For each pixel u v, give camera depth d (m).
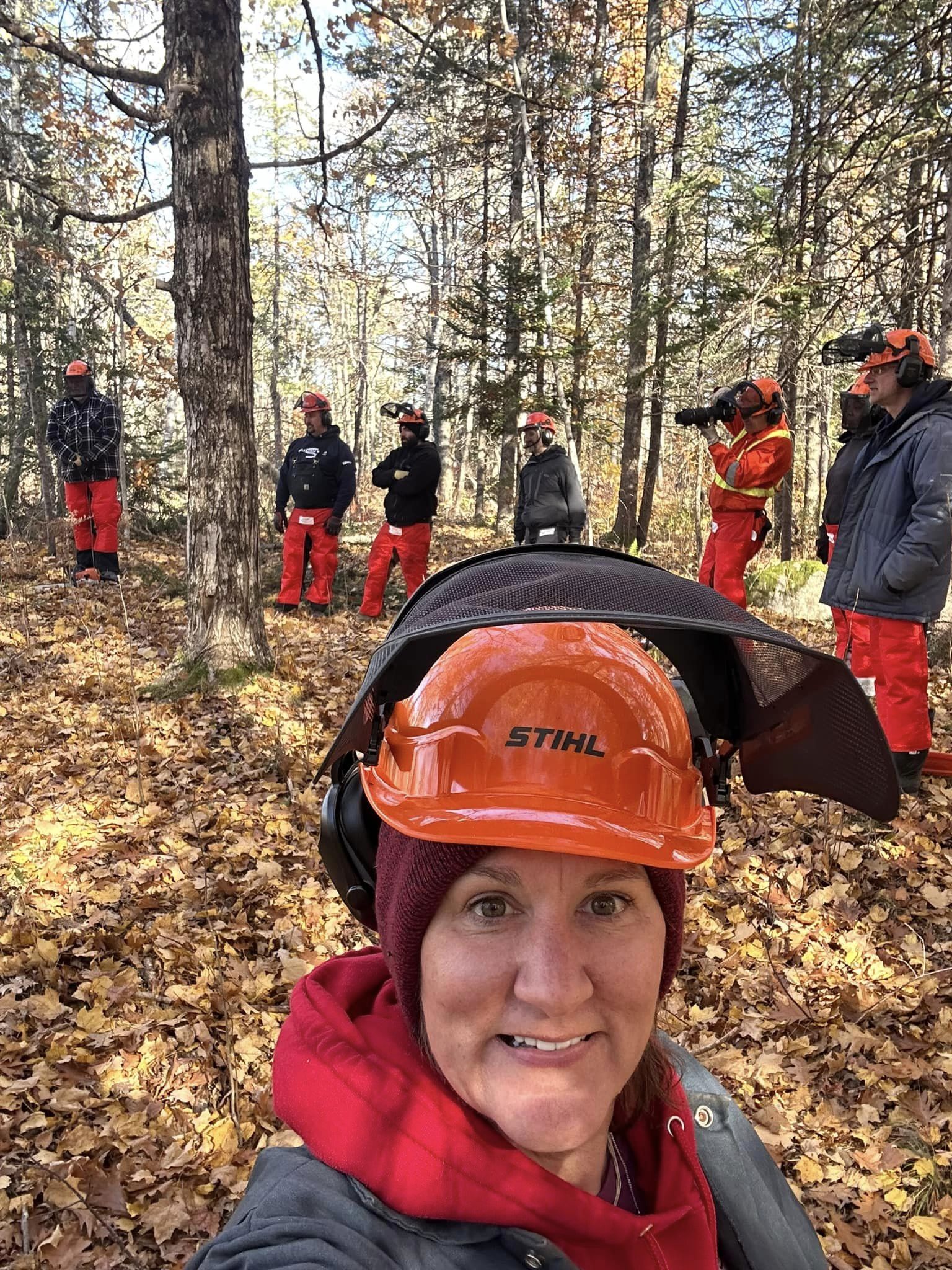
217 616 5.71
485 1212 0.61
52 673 6.10
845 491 5.96
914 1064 2.64
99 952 3.12
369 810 0.80
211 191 5.28
